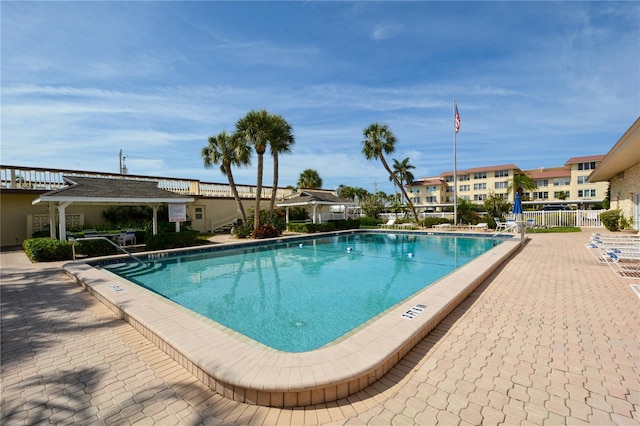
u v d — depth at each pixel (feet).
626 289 18.70
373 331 11.30
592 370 9.43
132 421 7.55
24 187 51.44
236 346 10.40
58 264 31.50
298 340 14.79
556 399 8.02
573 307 15.52
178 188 71.87
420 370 9.68
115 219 60.18
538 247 38.55
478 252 42.16
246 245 47.57
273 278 27.99
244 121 54.08
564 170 166.81
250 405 8.21
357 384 8.63
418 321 12.27
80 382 9.38
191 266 34.22
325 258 38.63
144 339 12.71
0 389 9.04
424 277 27.71
